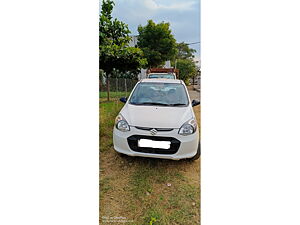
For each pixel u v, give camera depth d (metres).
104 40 6.94
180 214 2.12
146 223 2.06
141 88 3.43
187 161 2.98
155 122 2.59
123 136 2.62
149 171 2.73
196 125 2.75
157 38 12.32
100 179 2.58
